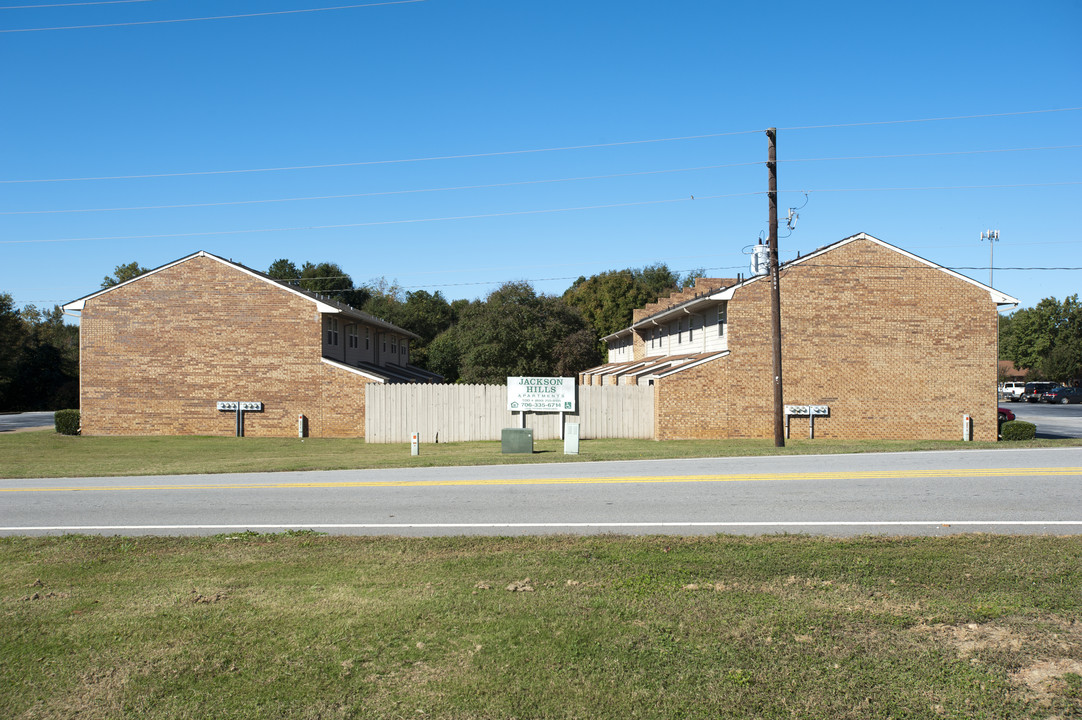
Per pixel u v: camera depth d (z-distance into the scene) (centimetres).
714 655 545
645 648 559
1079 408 5900
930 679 502
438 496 1302
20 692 511
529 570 776
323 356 3409
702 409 2886
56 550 918
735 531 961
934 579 709
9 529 1093
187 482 1608
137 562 850
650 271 8656
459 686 504
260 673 531
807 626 596
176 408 3356
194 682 520
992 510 1057
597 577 745
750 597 670
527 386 2977
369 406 2977
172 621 638
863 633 581
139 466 2003
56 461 2370
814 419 2906
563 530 991
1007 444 2059
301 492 1396
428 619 627
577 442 2172
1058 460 1609
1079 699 473
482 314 5484
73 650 579
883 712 463
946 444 2091
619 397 2997
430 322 7662
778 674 512
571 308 5875
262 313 3362
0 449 2809
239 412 3334
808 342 2914
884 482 1320
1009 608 621
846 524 989
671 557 809
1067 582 693
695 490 1293
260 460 2144
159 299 3372
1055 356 7894
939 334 2950
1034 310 9038
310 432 3334
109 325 3372
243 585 745
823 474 1446
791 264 2928
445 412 2988
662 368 3209
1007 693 483
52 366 6956
